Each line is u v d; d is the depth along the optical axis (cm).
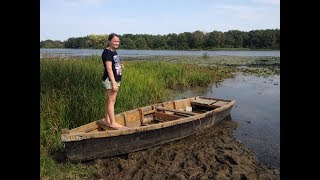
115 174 587
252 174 602
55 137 675
